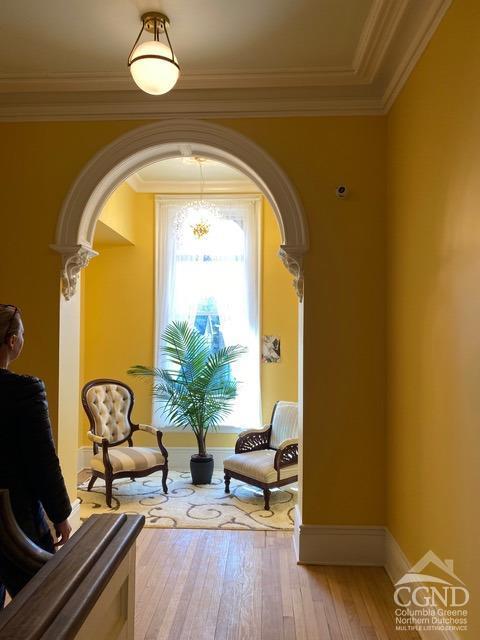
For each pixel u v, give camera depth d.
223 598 2.79
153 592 2.86
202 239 5.65
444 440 2.23
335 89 3.28
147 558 3.32
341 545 3.25
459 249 2.07
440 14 2.29
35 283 3.41
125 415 5.29
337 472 3.30
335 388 3.32
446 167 2.23
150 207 5.92
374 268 3.34
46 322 3.39
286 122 3.39
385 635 2.46
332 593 2.86
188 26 2.70
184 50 2.92
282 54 2.97
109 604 1.14
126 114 3.44
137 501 4.60
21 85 3.27
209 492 4.89
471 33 1.95
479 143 1.89
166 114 3.43
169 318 5.83
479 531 1.87
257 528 3.89
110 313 5.90
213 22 2.67
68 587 0.93
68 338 3.53
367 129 3.36
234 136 3.39
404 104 2.92
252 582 2.99
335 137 3.37
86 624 0.99
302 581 3.01
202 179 5.72
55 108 3.44
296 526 3.45
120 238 5.55
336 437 3.31
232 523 4.00
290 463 4.52
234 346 5.42
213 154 3.60
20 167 3.45
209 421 5.39
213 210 5.52
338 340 3.33
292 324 5.76
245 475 4.58
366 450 3.30
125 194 5.51
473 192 1.94
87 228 3.58
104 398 5.20
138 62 2.50
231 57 3.00
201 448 5.27
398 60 2.90
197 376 5.21
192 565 3.21
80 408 5.86
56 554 1.07
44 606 0.87
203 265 5.84
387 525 3.25
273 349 5.76
